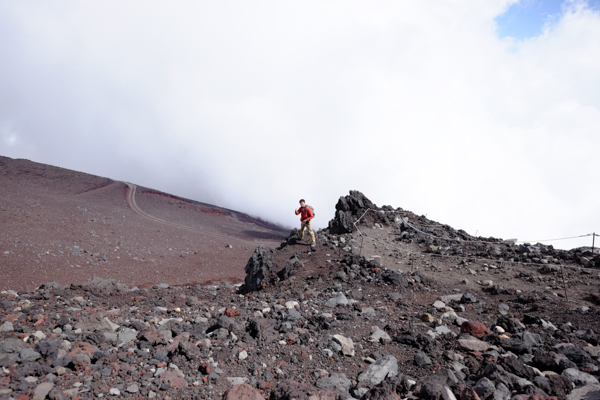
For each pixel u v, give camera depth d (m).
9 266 35.81
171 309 8.28
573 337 7.49
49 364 4.42
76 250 46.12
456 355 6.10
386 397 4.21
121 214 84.69
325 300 9.88
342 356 6.09
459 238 17.45
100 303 8.51
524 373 5.38
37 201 75.06
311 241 16.31
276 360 5.60
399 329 7.67
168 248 60.56
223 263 58.22
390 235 17.83
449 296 10.18
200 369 4.86
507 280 11.96
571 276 11.77
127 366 4.65
